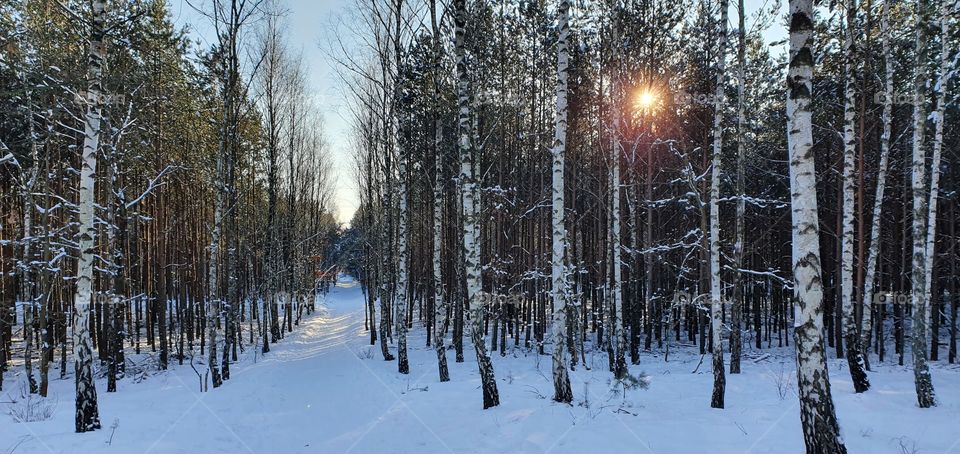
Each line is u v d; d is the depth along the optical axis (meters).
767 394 10.27
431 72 15.34
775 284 22.45
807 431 5.04
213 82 16.59
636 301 17.44
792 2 5.22
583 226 22.62
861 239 15.74
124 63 13.29
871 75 15.12
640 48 15.91
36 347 19.92
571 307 15.98
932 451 6.30
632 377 8.93
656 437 6.85
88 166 8.21
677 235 21.58
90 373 8.30
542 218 18.48
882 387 10.64
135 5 13.39
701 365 16.36
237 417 9.83
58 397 11.70
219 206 13.48
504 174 19.89
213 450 7.88
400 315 14.95
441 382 12.70
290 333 29.00
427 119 17.86
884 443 6.66
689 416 8.03
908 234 19.11
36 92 12.60
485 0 14.34
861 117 14.75
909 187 18.19
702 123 17.52
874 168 16.88
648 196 17.44
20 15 12.52
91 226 8.25
